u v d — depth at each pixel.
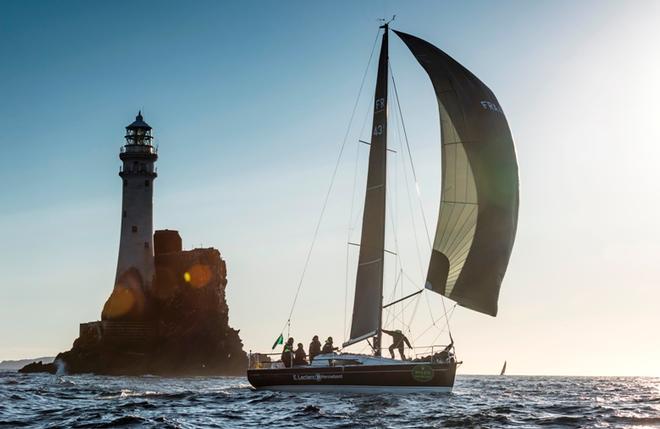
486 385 80.56
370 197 42.69
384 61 43.41
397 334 40.75
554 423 28.36
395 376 39.16
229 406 34.44
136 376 104.81
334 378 40.16
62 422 27.42
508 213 39.34
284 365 42.59
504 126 40.31
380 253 41.97
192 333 113.56
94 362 109.25
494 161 39.44
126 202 113.00
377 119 43.16
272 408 33.06
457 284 39.09
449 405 34.84
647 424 28.23
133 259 112.44
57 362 112.62
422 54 40.94
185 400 38.50
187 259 119.19
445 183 40.00
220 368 114.88
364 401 35.69
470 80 40.50
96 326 112.44
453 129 39.91
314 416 29.62
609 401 43.19
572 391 61.41
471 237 39.19
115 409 33.00
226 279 124.44
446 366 38.91
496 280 38.94
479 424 27.58
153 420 27.80
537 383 94.50
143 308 111.69
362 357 39.94
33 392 44.66
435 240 39.97
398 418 29.08
